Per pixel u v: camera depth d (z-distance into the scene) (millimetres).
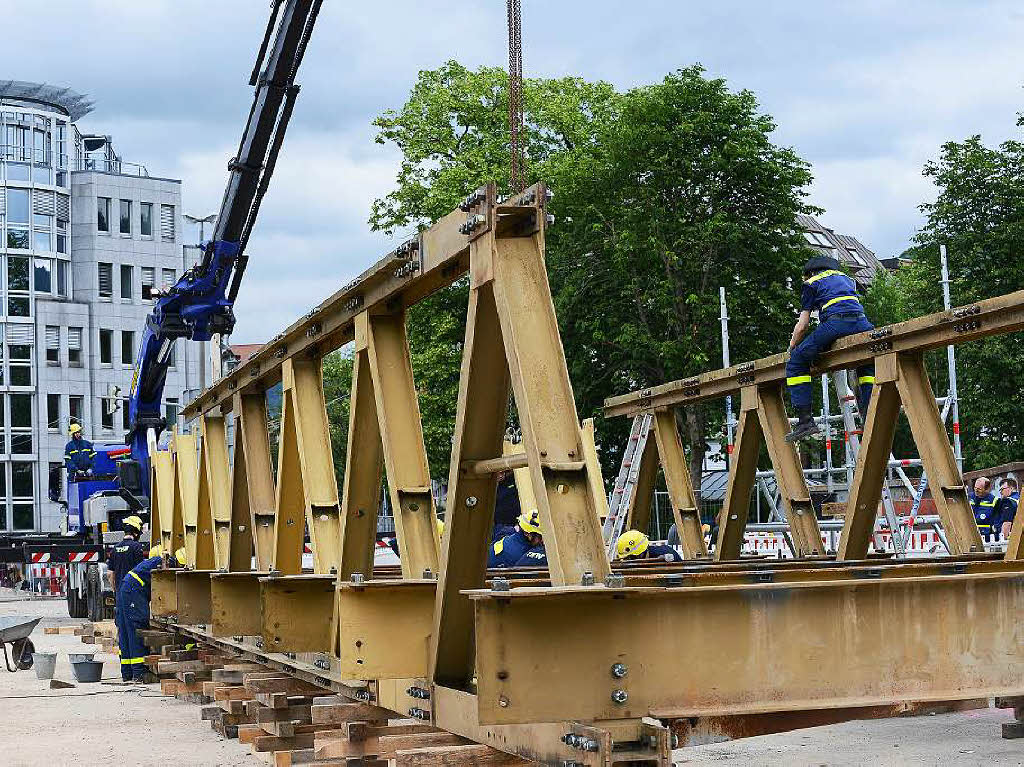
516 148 7023
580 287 33656
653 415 13406
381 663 6328
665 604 5082
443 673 6227
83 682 13781
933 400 9641
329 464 8664
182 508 13523
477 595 4711
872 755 8258
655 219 33219
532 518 11023
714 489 33125
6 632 15109
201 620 11523
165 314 18859
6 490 63531
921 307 40312
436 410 34781
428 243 6262
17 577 35406
